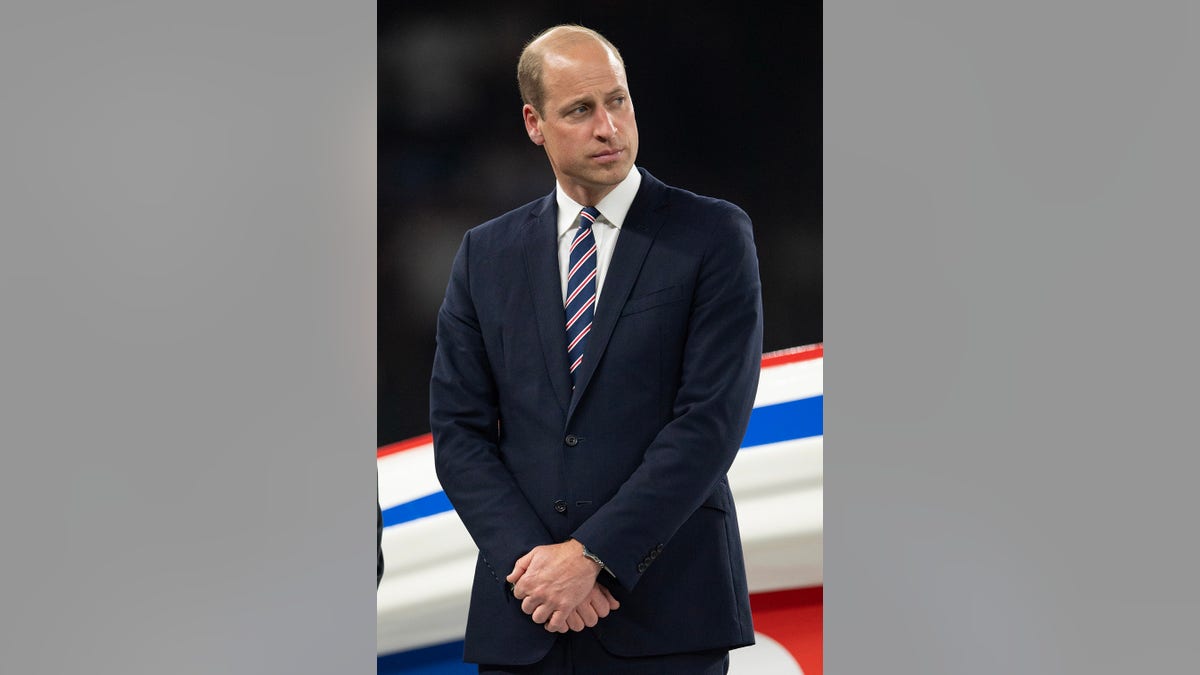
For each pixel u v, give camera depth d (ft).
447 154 41.04
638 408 36.58
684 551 36.86
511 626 36.76
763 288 40.91
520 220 38.73
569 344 37.40
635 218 37.55
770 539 41.19
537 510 36.96
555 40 37.40
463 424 37.96
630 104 37.45
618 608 36.60
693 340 36.58
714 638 36.73
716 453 35.88
